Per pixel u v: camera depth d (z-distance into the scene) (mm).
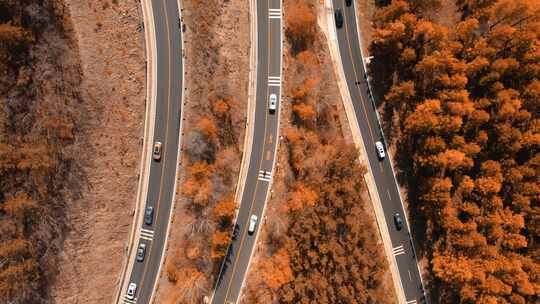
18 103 50531
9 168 49812
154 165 62062
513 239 63719
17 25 48438
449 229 66000
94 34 55281
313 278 59844
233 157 64812
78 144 55094
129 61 58812
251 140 66500
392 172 70375
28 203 51312
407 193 70438
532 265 64250
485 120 62406
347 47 69688
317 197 62594
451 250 66562
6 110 49906
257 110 66438
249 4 65750
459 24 63375
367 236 62469
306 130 66625
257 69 66500
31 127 51500
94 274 59812
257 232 66375
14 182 50969
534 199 65125
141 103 60406
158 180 62250
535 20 62094
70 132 53969
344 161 62406
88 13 54625
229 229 64875
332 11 69750
